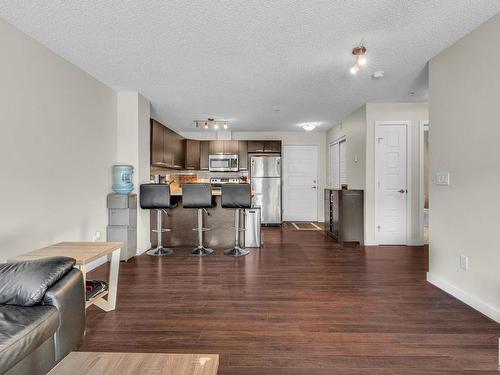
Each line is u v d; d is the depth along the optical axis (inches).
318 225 264.5
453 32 93.2
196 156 261.4
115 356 43.7
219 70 125.6
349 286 111.0
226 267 135.9
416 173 180.1
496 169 82.8
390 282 115.5
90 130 130.6
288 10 81.7
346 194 185.2
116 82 139.9
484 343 71.6
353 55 110.5
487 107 85.8
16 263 58.8
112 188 149.4
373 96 164.7
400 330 77.9
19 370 45.8
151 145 179.0
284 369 61.7
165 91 153.6
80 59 113.7
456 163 98.8
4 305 52.9
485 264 86.8
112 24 89.0
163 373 40.0
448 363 63.6
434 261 112.0
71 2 78.0
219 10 81.7
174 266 137.3
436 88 109.9
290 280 118.0
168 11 82.2
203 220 179.6
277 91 154.7
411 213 180.7
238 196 158.6
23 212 93.6
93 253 74.0
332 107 189.2
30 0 76.9
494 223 83.6
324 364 63.4
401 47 103.9
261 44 102.0
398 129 179.5
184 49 105.7
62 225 111.9
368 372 60.7
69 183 116.1
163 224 180.1
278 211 262.7
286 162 285.4
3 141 86.3
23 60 93.3
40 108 100.5
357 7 80.5
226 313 88.0
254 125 248.2
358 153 192.5
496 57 82.9
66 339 57.4
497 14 82.5
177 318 84.6
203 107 186.9
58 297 55.2
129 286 110.7
